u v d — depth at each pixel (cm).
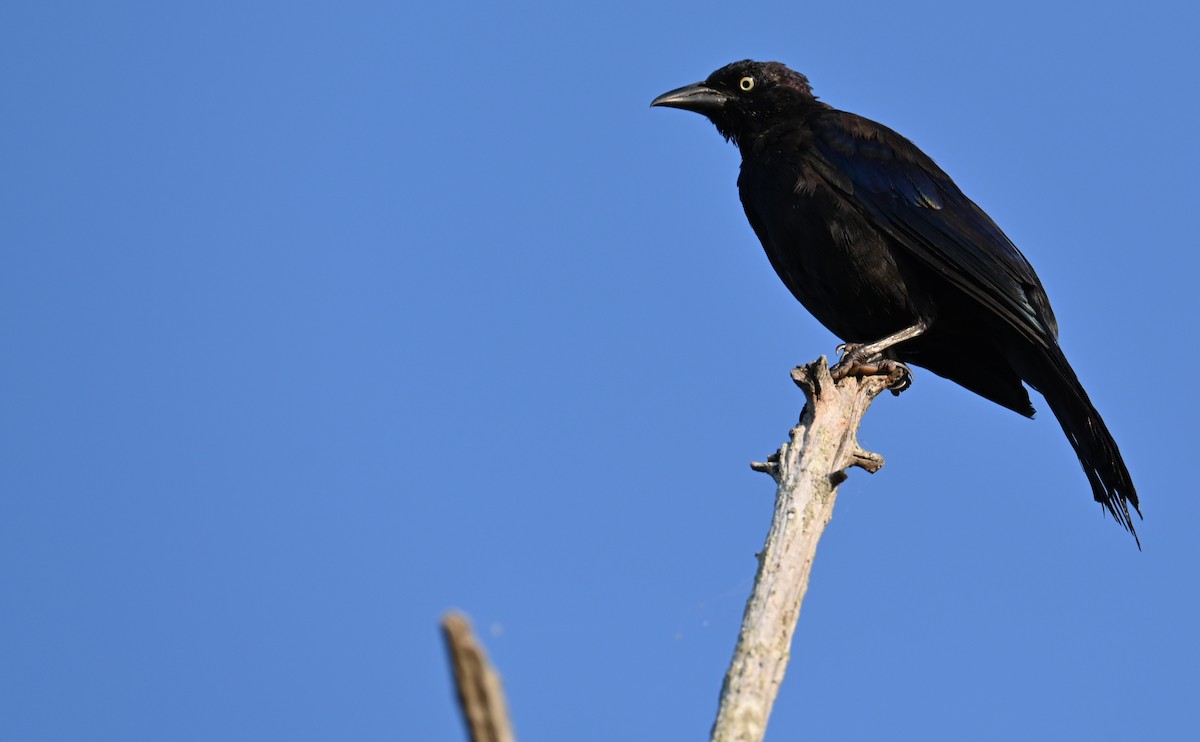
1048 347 1239
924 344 1356
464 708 362
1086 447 1201
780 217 1336
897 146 1354
